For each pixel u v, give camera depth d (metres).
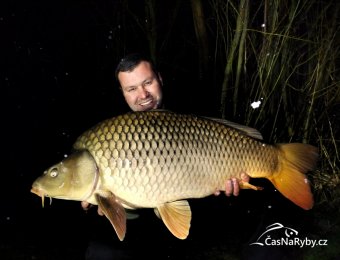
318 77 1.68
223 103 1.62
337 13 1.71
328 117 1.70
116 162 0.96
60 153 2.10
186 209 1.01
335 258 1.29
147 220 1.26
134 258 1.23
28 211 1.65
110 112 2.18
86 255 1.21
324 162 1.72
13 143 2.17
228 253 1.34
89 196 0.98
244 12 1.58
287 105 1.75
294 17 1.62
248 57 1.68
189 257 1.31
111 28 2.16
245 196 1.53
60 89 2.48
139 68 1.16
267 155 1.06
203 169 1.00
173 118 1.00
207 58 1.81
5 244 1.41
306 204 1.08
